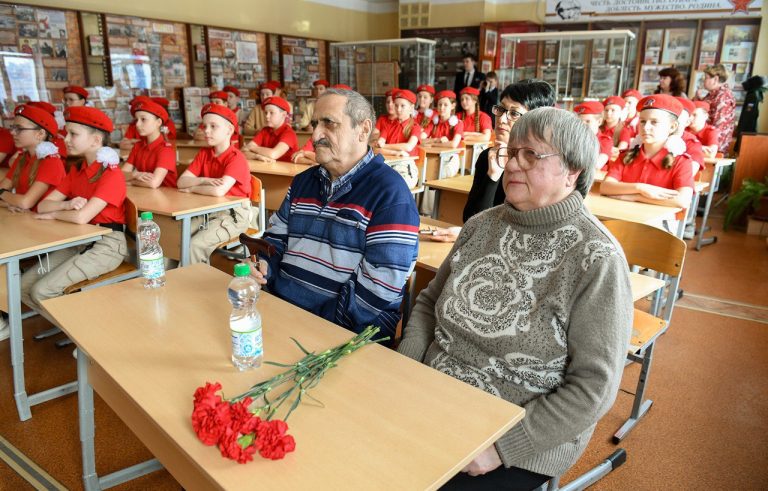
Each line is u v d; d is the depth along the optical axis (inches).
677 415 86.3
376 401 40.7
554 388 45.5
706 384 95.3
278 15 327.3
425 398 41.2
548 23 342.6
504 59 296.4
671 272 75.7
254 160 179.6
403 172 172.7
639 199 117.4
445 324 51.5
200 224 123.8
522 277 46.5
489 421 38.6
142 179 133.3
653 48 318.0
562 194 46.3
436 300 57.6
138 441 79.1
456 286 51.1
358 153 65.2
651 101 116.7
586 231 44.7
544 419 43.5
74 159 167.0
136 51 257.6
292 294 68.0
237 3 302.5
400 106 218.2
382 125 225.3
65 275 93.6
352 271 64.5
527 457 44.4
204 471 33.4
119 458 75.3
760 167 204.4
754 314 125.5
